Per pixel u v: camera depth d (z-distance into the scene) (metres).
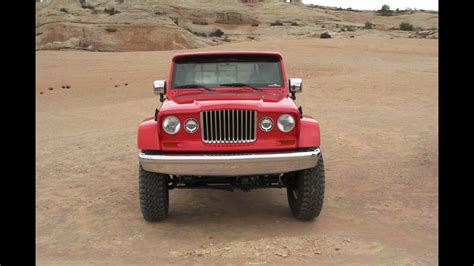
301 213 6.02
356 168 9.04
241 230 5.89
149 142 5.71
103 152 11.23
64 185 8.30
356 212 6.51
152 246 5.40
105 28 73.75
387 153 10.23
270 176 6.34
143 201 5.97
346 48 50.34
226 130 5.65
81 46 69.94
